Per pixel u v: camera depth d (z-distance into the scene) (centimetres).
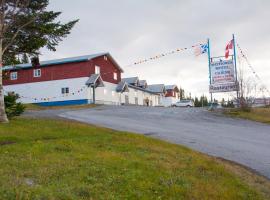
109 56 5709
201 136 1836
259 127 2281
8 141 1326
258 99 4341
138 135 1590
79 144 1264
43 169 911
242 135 1902
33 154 1077
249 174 1107
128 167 973
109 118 2639
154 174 929
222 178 992
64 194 734
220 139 1752
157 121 2516
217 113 3106
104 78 5616
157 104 7931
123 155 1120
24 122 1778
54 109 3959
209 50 3419
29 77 5569
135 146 1307
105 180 852
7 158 1009
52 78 5438
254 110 3231
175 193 820
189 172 1001
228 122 2539
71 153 1108
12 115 1978
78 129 1659
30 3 1986
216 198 834
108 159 1042
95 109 3800
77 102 5259
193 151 1370
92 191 773
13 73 5653
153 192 813
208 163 1141
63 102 5350
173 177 920
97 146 1259
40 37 2033
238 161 1278
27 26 1992
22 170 895
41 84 5494
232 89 3362
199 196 827
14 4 1925
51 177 852
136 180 865
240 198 865
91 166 956
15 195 698
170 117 2827
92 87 5291
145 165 1004
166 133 1902
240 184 966
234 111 3144
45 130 1567
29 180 823
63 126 1716
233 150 1475
